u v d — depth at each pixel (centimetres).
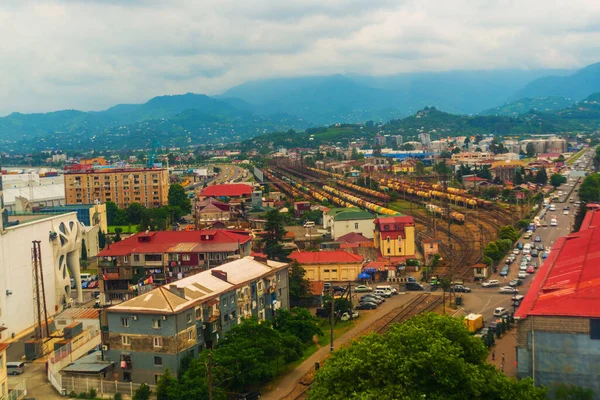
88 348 11850
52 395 9988
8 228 13538
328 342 12262
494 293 15500
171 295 10325
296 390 9875
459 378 7144
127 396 9562
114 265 15312
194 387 8944
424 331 7875
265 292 12775
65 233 15812
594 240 11881
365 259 18562
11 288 13550
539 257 19075
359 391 7225
